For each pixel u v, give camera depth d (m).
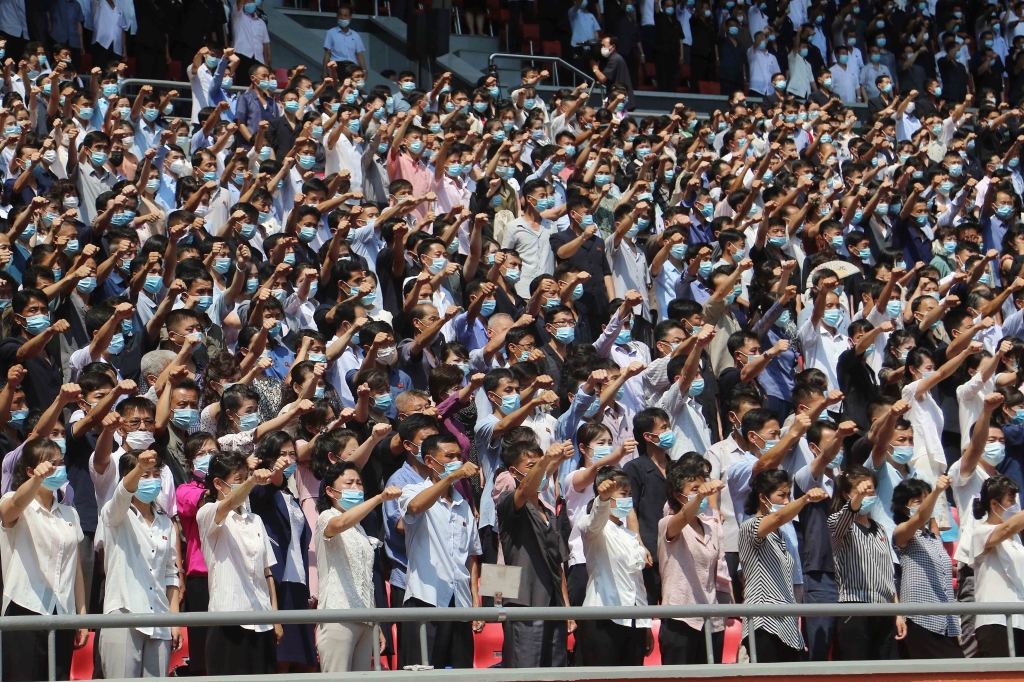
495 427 32.56
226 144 50.94
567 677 24.91
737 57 77.75
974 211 58.41
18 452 28.17
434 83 62.12
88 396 30.48
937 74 81.81
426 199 42.88
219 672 26.11
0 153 48.41
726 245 45.03
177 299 38.94
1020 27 85.31
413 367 37.38
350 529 27.59
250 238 43.03
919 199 52.25
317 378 32.38
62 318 36.44
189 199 43.84
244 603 26.58
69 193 42.59
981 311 44.62
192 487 27.88
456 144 52.16
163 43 66.56
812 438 33.38
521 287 45.41
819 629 29.52
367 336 36.22
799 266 49.53
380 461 31.38
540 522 28.70
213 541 26.67
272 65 72.06
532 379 34.44
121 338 35.12
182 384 30.52
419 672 24.16
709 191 53.44
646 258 46.00
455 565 28.67
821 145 61.56
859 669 26.19
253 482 26.03
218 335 36.31
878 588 29.52
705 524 29.52
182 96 66.56
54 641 22.81
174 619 22.67
